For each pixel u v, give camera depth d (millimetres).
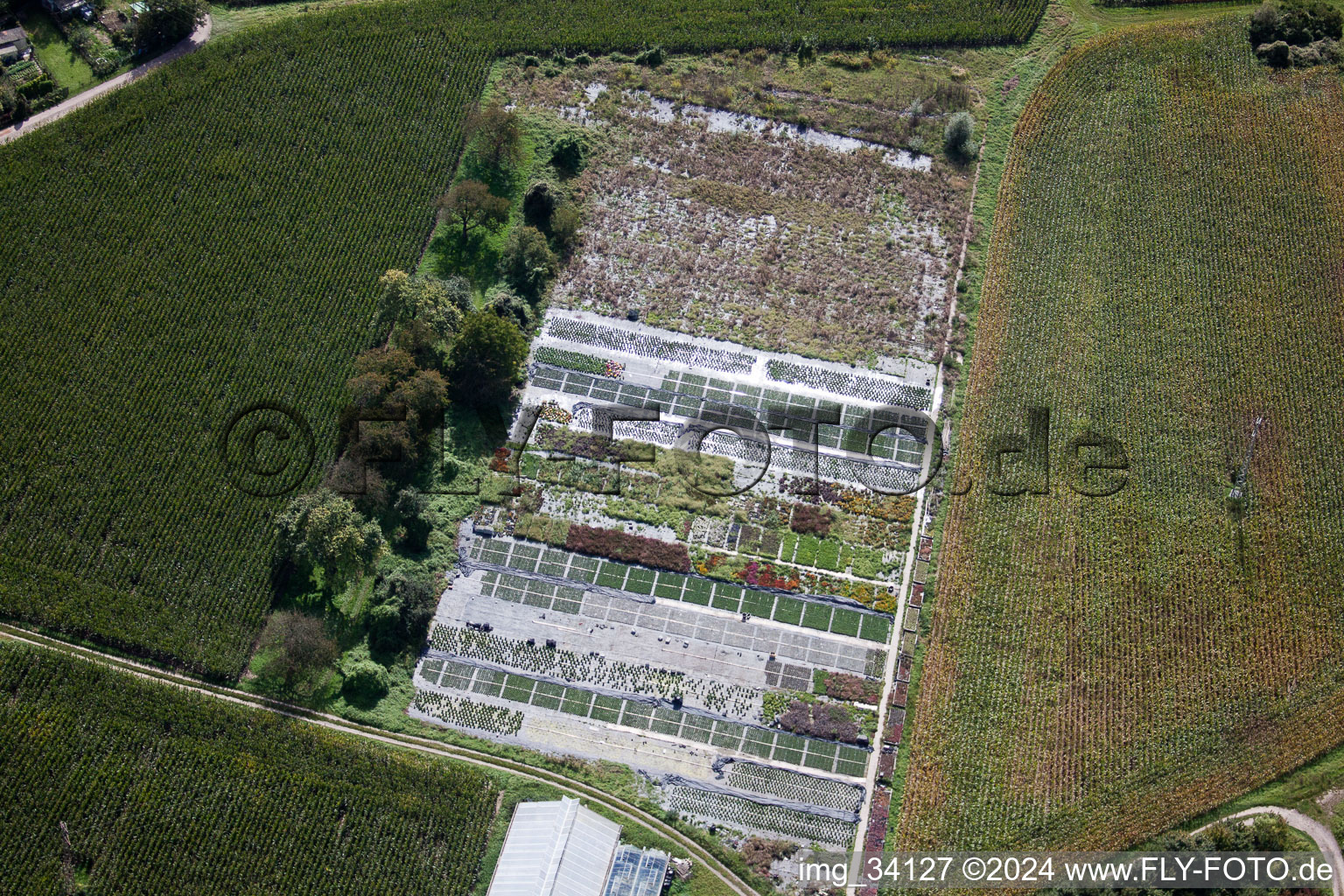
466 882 84500
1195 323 113438
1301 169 123812
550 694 94500
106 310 112188
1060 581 98812
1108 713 92438
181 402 107125
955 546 100875
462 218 120125
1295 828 86125
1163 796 88562
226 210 119562
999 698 93375
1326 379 109125
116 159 122438
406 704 93750
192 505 101312
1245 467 102438
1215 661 94375
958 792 89438
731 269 120125
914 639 96375
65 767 87812
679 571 100312
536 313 116062
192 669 94750
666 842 87312
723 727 93062
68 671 92000
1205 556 99625
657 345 114250
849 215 124625
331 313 113500
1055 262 119000
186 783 87562
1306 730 90625
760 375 112312
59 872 84125
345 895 84125
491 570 100250
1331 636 94875
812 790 90000
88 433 104812
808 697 94062
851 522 102500
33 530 99938
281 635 94750
